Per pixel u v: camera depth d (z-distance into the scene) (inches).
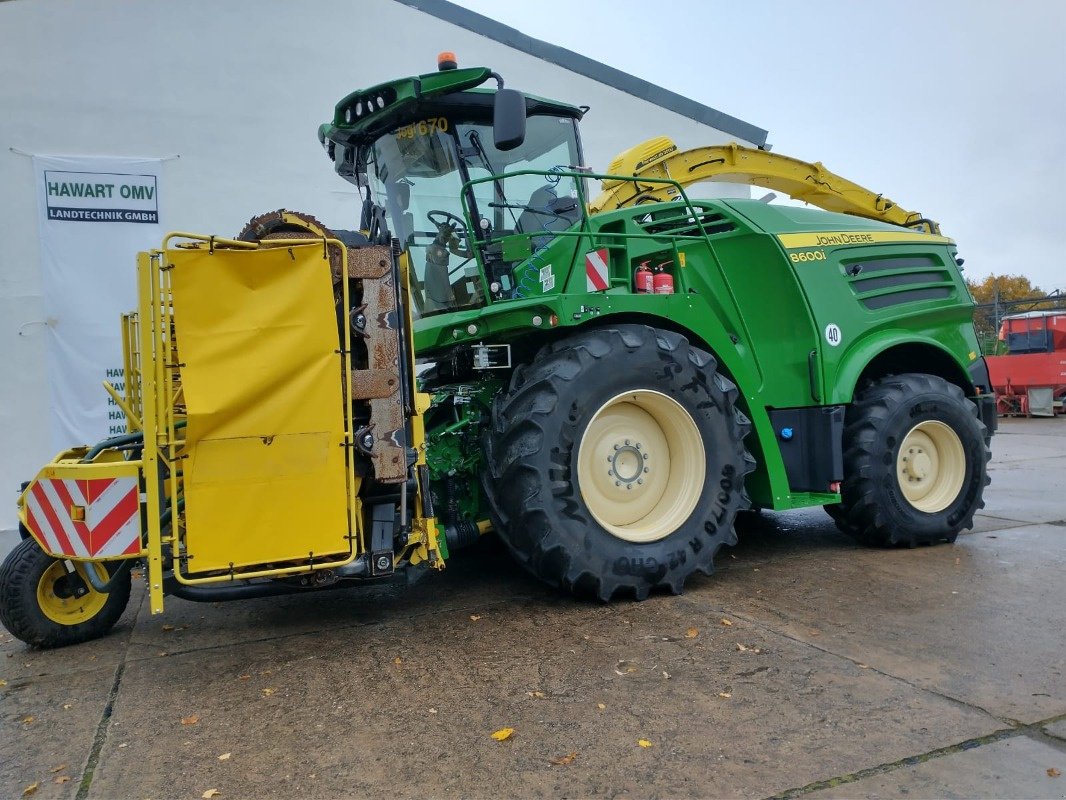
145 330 118.3
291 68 342.0
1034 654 123.9
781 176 251.3
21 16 306.5
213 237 118.3
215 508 120.7
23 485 149.1
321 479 125.6
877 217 263.6
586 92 400.8
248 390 120.2
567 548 147.4
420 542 140.4
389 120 173.5
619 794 86.5
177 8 325.4
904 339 210.1
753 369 196.2
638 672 120.3
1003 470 358.6
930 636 133.0
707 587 166.9
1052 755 92.2
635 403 161.3
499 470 150.2
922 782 86.9
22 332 309.7
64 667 135.2
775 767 91.0
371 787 89.8
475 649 133.3
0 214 306.5
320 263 123.9
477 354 161.2
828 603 153.4
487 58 377.4
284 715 110.4
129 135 320.8
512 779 90.5
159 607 120.5
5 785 93.9
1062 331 708.7
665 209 189.0
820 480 192.1
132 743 103.7
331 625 151.6
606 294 159.6
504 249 164.2
